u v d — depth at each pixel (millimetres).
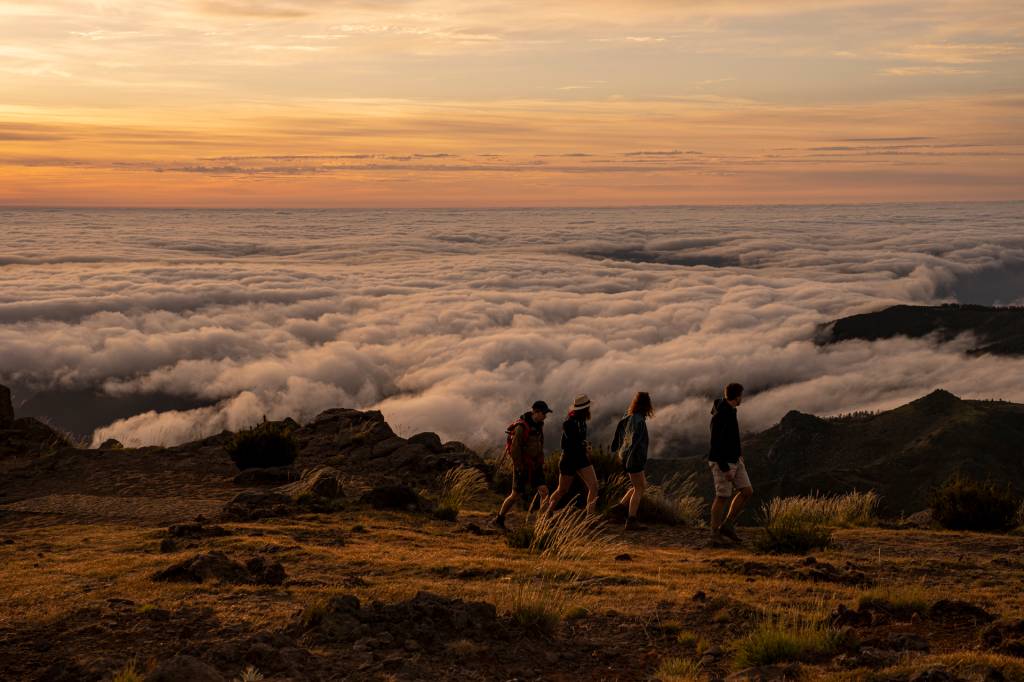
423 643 5062
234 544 7883
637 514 11125
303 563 7172
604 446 12891
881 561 8086
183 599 5789
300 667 4574
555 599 6020
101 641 4949
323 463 14305
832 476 99000
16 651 4797
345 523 9656
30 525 9906
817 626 5477
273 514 10047
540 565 7355
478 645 5105
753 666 4797
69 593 5992
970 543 9375
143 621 5301
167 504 11070
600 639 5398
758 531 10828
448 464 14180
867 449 128000
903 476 106812
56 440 16594
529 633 5363
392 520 10070
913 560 8164
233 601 5766
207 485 12633
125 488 12531
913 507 90062
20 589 6148
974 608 5812
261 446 13539
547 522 8898
